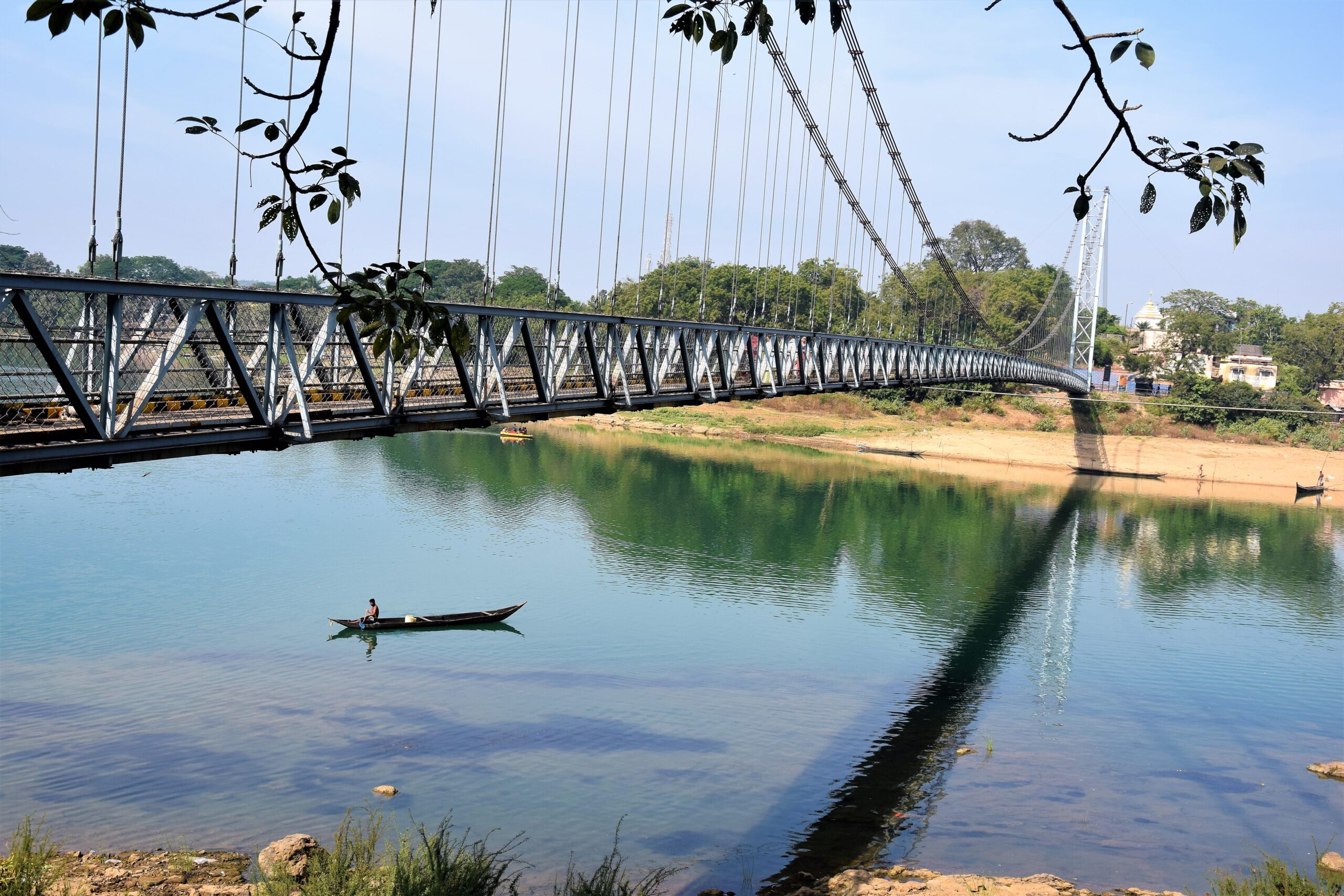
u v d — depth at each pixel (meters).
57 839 21.19
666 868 21.31
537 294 111.38
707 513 64.12
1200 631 44.81
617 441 98.12
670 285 69.06
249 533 51.72
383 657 35.06
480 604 42.38
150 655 33.78
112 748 26.17
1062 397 118.00
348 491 63.97
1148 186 6.80
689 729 29.86
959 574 53.12
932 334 86.38
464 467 76.31
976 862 22.41
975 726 31.61
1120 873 22.17
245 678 32.12
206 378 17.77
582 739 28.62
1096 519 72.62
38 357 13.80
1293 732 32.66
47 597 39.38
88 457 13.35
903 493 77.81
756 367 35.03
